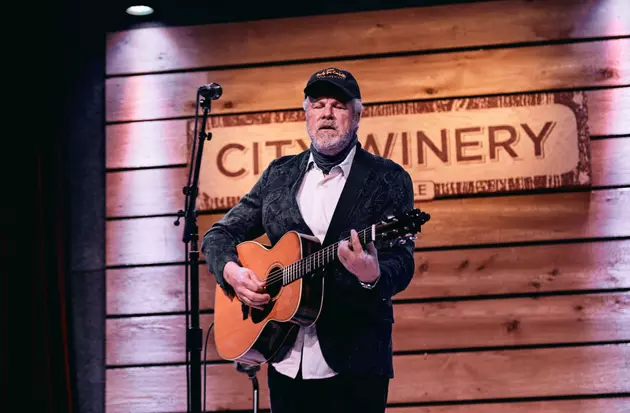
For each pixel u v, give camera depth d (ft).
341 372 6.98
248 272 7.91
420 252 12.00
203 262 12.42
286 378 7.35
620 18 12.30
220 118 12.71
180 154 12.77
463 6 12.60
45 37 13.19
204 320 12.26
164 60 13.07
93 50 13.32
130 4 13.07
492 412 11.50
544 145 12.05
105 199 12.86
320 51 12.76
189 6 13.19
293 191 7.97
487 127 12.19
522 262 11.84
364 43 12.70
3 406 11.95
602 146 12.03
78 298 12.65
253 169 12.53
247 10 13.07
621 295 11.63
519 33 12.43
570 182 11.90
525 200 12.00
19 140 12.60
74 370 12.43
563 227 11.87
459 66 12.45
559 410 11.41
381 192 7.55
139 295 12.48
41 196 12.50
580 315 11.63
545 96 12.16
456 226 12.01
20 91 12.76
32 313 12.14
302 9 12.96
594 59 12.24
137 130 12.92
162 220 12.64
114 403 12.21
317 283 7.23
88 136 13.10
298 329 7.38
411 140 12.28
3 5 12.84
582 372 11.48
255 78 12.82
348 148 7.85
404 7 12.75
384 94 12.49
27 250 12.29
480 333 11.73
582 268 11.75
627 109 12.07
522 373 11.56
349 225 7.46
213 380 12.06
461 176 12.10
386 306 7.20
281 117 12.61
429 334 11.78
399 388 11.68
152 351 12.30
